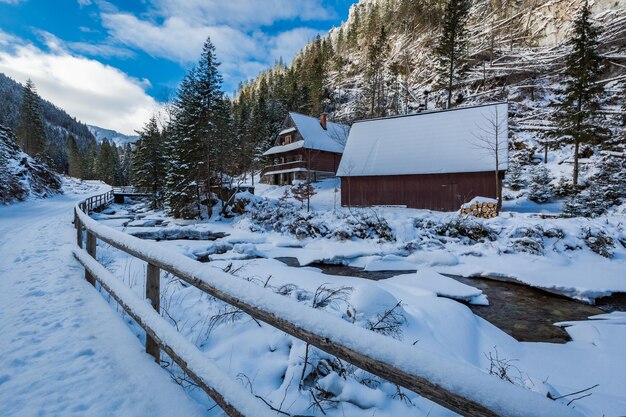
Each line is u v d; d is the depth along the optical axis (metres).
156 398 2.29
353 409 2.47
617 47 35.59
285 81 74.69
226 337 3.56
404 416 2.42
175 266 2.61
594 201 19.38
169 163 27.25
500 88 41.22
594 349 4.96
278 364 3.04
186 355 2.17
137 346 3.05
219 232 16.89
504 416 0.92
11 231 12.07
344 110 60.38
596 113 26.72
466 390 1.02
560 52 40.75
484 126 22.92
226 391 1.78
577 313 7.00
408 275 9.12
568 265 9.90
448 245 12.27
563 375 4.10
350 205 25.67
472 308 7.27
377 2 96.19
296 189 24.86
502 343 5.01
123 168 86.12
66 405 2.18
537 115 34.41
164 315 4.11
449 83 41.31
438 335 4.68
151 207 32.94
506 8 53.16
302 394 2.60
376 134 27.14
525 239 11.16
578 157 27.53
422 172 22.80
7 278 5.37
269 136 52.62
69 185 51.41
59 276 5.49
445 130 24.39
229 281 2.13
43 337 3.21
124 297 3.25
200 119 24.12
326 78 69.25
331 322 1.52
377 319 4.25
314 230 15.01
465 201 21.56
